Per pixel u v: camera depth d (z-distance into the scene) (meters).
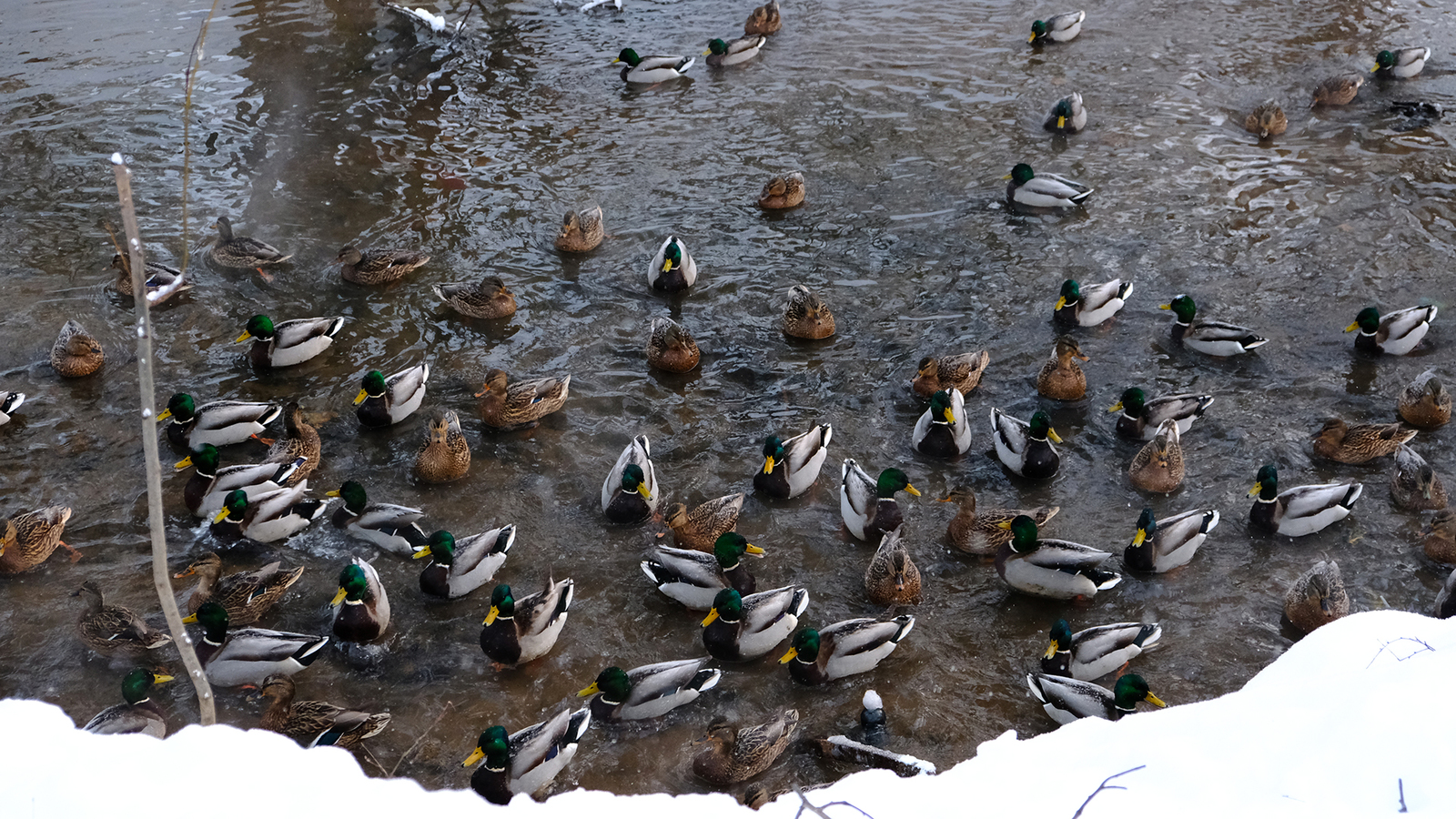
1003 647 10.41
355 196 18.47
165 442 13.17
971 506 11.43
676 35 24.78
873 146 20.14
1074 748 6.29
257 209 17.91
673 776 9.04
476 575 10.91
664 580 10.80
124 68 22.30
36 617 10.57
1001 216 17.94
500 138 20.39
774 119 21.12
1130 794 5.63
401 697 9.80
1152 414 13.08
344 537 11.77
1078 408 13.83
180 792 5.52
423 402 13.98
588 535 11.86
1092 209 18.02
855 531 11.78
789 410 13.91
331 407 13.88
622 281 16.56
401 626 10.62
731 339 15.26
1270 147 19.72
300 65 22.86
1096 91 21.81
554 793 8.86
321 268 16.61
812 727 9.53
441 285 15.99
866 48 24.00
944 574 11.36
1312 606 10.15
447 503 12.30
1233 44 23.55
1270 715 6.06
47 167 18.83
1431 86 21.50
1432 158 19.08
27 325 15.08
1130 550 11.17
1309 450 12.94
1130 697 9.17
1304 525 11.55
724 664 10.27
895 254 17.08
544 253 17.20
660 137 20.52
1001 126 20.69
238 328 15.30
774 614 10.20
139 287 5.88
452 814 5.50
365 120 20.84
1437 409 12.96
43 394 13.86
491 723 9.53
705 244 17.45
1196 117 20.73
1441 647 7.11
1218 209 17.89
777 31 24.80
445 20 25.09
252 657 9.77
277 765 5.69
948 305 15.87
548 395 13.55
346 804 5.47
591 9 25.78
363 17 25.08
